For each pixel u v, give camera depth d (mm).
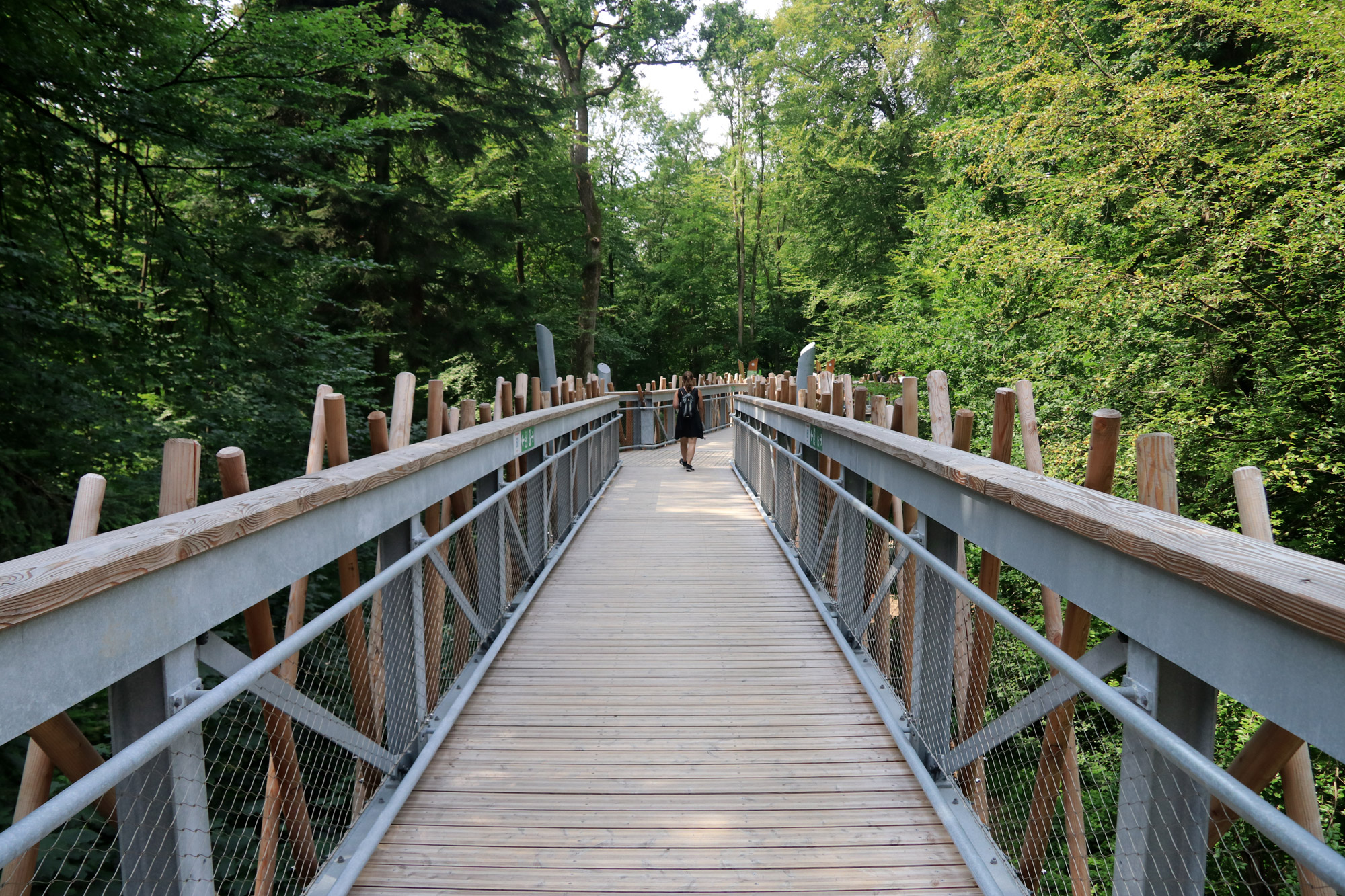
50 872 2922
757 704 3857
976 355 11773
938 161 15836
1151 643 1608
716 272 36219
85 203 7164
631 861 2590
